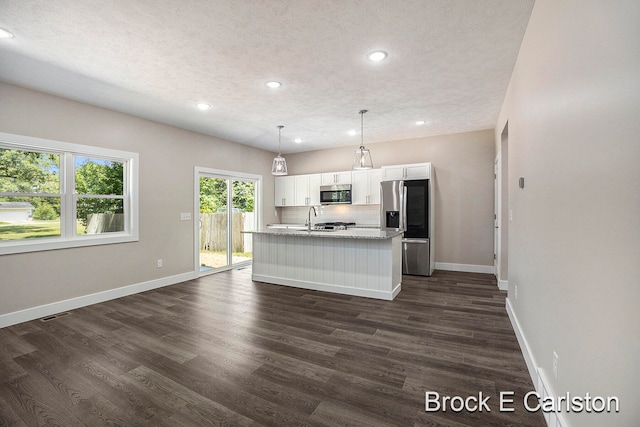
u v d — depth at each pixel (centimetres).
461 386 199
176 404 183
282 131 524
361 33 233
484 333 280
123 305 371
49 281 341
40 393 195
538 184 196
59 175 362
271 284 472
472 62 279
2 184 320
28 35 230
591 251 117
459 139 546
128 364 230
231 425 165
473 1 197
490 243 527
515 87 283
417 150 579
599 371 110
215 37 237
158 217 458
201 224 539
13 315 313
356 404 182
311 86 333
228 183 596
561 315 150
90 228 388
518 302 266
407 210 530
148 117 435
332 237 398
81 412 177
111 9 201
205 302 381
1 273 307
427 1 197
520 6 203
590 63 119
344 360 234
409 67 289
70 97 354
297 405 181
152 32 229
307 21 217
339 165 665
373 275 397
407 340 267
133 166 425
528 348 221
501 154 413
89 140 378
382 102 385
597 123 113
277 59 273
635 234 87
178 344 262
